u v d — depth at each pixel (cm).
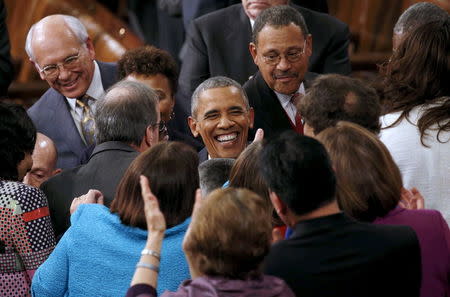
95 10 2134
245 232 684
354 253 732
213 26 1491
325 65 1461
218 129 1163
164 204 841
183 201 845
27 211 966
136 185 848
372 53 2414
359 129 810
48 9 2172
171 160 845
